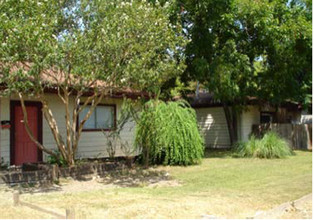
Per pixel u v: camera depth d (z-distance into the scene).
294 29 14.80
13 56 7.60
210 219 5.79
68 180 9.77
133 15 8.95
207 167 12.07
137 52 9.23
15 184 9.07
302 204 6.64
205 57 16.05
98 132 13.95
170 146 12.28
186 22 16.08
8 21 7.52
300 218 5.77
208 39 15.66
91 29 8.64
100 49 8.58
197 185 9.04
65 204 7.00
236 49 16.12
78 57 8.34
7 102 11.65
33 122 12.33
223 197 7.55
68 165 10.56
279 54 15.77
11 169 10.80
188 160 12.43
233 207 6.67
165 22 9.62
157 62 9.78
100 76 8.84
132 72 8.82
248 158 14.48
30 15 8.03
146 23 8.99
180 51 14.36
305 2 15.94
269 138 15.05
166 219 5.88
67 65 8.55
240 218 5.96
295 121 22.09
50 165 10.23
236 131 19.52
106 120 14.24
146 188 8.74
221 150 18.64
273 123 19.91
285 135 18.75
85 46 8.43
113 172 11.07
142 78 9.14
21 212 6.19
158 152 12.31
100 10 8.85
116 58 8.84
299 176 10.00
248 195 7.69
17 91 8.49
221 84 15.02
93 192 8.23
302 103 20.25
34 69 7.80
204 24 15.52
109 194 7.98
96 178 10.12
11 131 11.71
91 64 8.67
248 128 19.66
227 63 15.08
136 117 12.52
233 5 15.05
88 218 5.90
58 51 7.90
